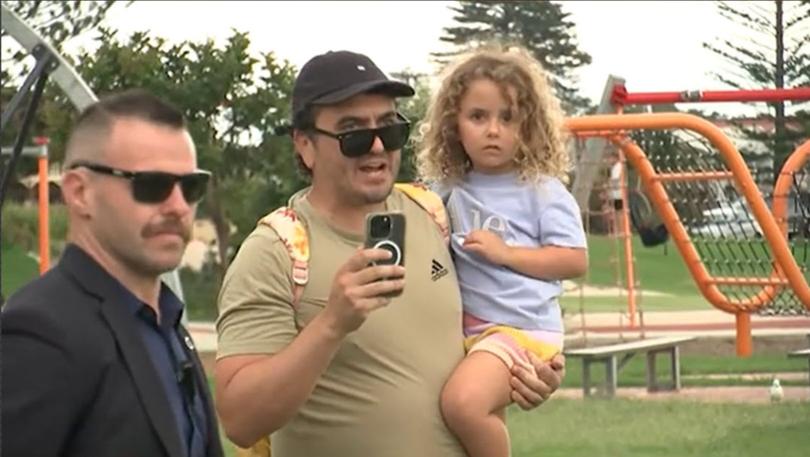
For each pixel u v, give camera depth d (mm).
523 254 4984
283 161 21078
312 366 4086
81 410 3311
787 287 10688
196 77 19266
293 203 4602
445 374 4594
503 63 5156
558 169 5203
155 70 17375
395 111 4551
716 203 11641
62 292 3381
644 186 11617
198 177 3541
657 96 10922
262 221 4539
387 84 4441
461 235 5066
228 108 20281
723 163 11688
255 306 4375
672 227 11258
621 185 13125
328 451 4449
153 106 3543
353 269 4062
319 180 4527
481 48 5383
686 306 22359
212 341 18875
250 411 4160
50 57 9109
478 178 5211
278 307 4379
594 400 11688
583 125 10961
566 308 19719
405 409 4457
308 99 4465
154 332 3535
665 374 13688
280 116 20188
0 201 9320
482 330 4949
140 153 3453
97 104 3545
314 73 4488
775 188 9523
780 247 9555
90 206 3477
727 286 11188
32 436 3240
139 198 3445
